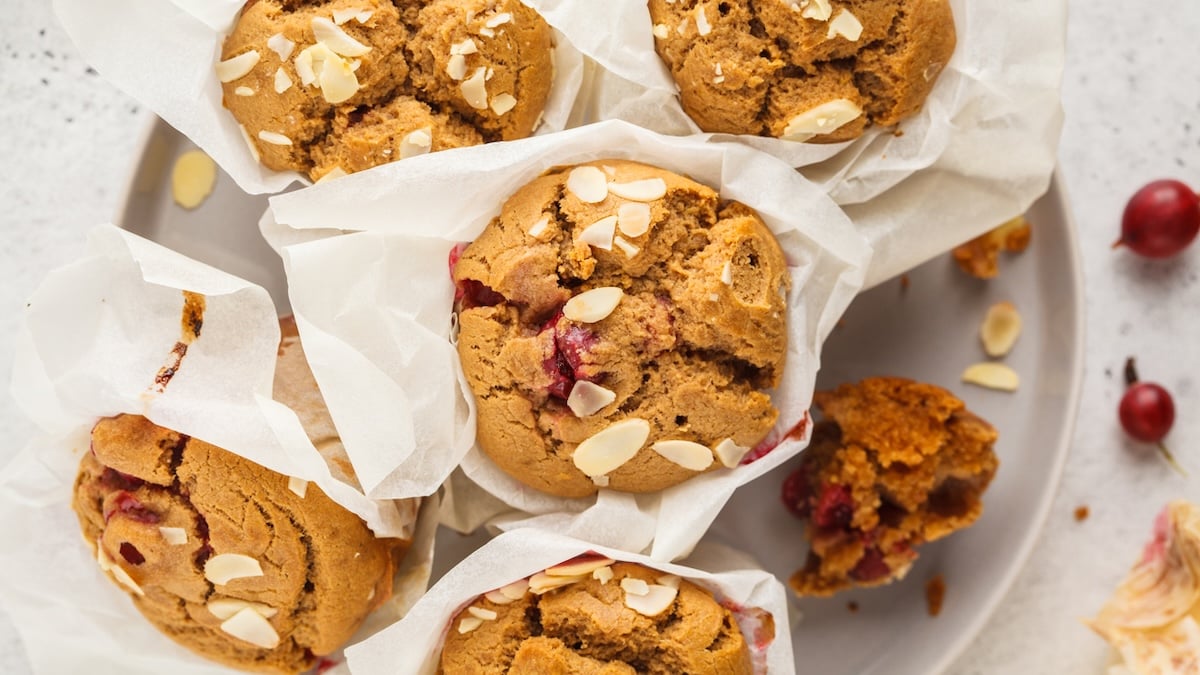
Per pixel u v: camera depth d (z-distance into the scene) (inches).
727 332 16.8
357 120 17.3
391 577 18.0
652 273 17.0
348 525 17.5
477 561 17.2
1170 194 19.3
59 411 17.5
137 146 18.6
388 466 17.2
